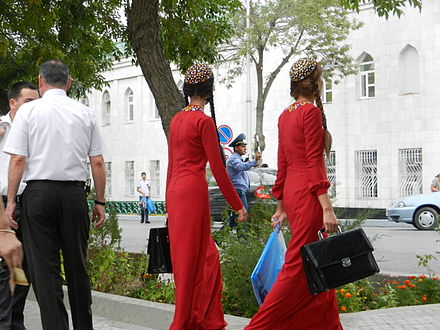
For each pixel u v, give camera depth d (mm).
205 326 5379
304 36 30625
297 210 4875
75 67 14734
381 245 15562
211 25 12836
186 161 5363
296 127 4887
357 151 32656
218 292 5480
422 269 11375
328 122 33656
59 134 5520
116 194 47125
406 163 31047
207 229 5406
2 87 18969
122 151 46719
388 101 31500
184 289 5281
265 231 7535
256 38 28734
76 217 5547
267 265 5199
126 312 7266
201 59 13336
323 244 4652
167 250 5699
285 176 5105
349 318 6484
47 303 5434
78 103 5719
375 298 7785
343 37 28891
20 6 14422
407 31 30750
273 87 36125
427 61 30156
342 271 4633
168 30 12469
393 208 21016
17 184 5520
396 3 10766
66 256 5578
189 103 5562
